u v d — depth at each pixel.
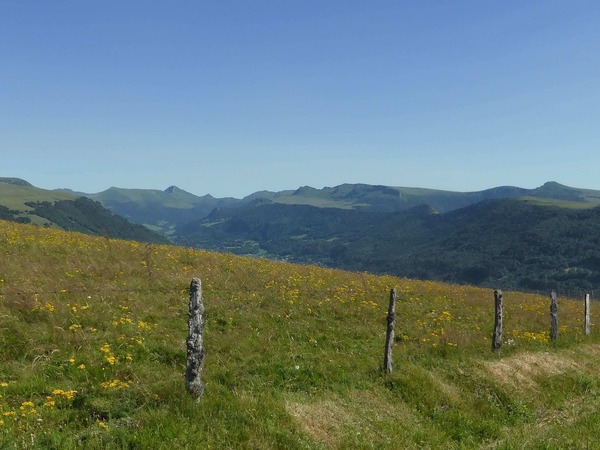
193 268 21.73
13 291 14.05
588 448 9.40
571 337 19.80
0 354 10.95
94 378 10.20
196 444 8.02
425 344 15.56
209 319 15.09
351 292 21.36
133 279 17.83
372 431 9.75
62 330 12.23
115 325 13.05
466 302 23.86
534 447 9.59
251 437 8.45
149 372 10.83
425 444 9.65
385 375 12.26
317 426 9.44
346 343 15.03
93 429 8.13
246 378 11.05
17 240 21.23
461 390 12.46
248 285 19.61
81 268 18.30
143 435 7.98
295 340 14.68
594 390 14.05
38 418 8.30
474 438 10.34
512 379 13.51
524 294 32.94
